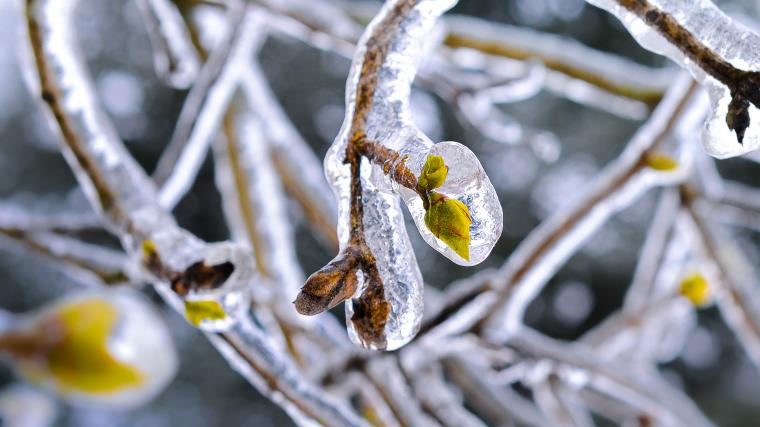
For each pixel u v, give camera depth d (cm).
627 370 63
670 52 27
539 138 78
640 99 71
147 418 172
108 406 58
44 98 37
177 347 173
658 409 64
